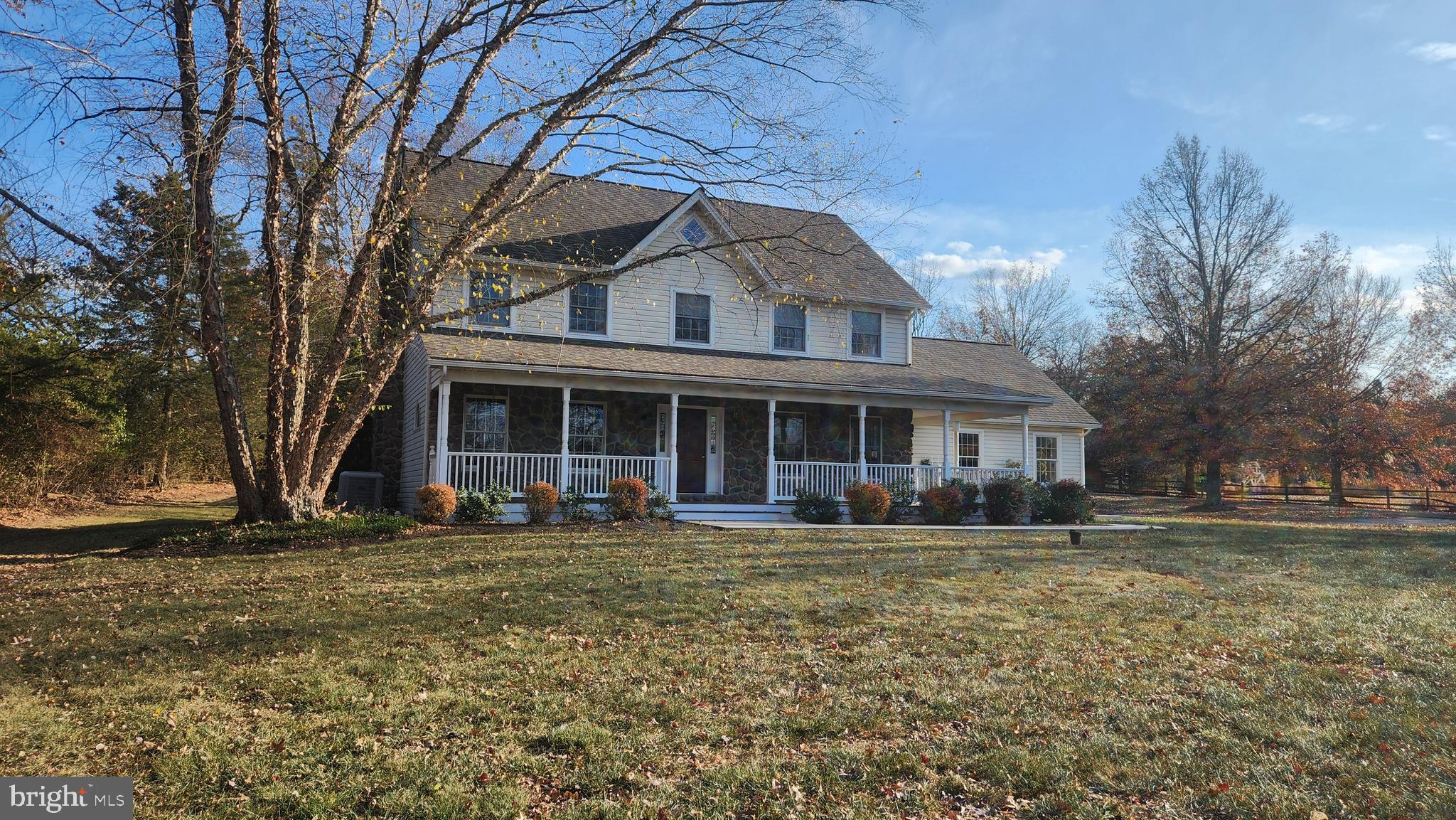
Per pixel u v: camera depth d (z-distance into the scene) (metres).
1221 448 31.55
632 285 18.45
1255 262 32.94
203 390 25.50
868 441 20.41
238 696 5.66
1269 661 6.45
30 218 12.06
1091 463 41.25
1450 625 7.73
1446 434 32.31
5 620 7.79
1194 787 4.20
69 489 23.59
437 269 13.57
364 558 10.91
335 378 13.52
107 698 5.62
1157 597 9.03
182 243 12.58
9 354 17.88
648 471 16.92
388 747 4.77
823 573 10.09
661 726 5.11
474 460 15.66
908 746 4.77
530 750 4.76
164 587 9.21
